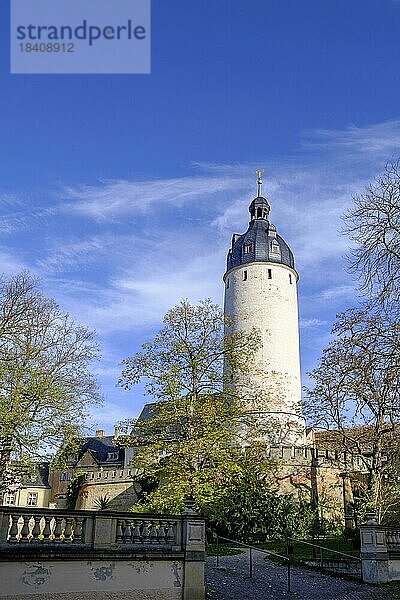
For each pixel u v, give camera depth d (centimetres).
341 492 3841
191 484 2295
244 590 1572
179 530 1481
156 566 1412
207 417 2439
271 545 2733
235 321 4688
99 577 1318
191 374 2595
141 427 2541
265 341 4553
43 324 2953
